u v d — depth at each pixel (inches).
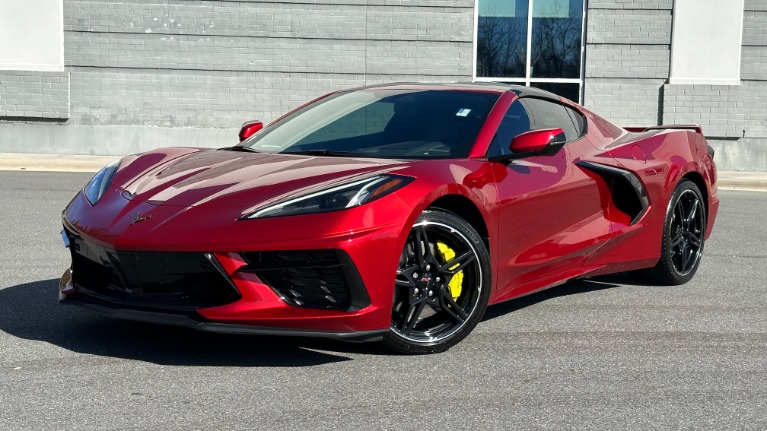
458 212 165.2
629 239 205.2
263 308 141.8
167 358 150.3
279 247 140.4
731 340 171.0
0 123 543.2
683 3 542.0
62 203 341.4
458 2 546.6
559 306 197.8
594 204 195.5
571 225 188.5
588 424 123.4
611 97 550.0
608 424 123.6
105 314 149.5
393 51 548.4
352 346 160.6
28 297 190.9
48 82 539.8
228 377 141.1
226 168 163.9
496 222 166.6
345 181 150.0
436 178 155.9
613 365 152.7
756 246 284.2
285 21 544.7
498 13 551.5
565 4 549.6
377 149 173.3
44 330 165.5
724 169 549.3
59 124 545.3
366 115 185.6
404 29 547.2
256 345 159.3
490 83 200.2
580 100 554.3
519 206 171.9
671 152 220.7
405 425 121.5
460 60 550.3
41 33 538.3
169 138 549.0
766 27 542.3
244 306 141.3
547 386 140.3
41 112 541.6
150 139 548.4
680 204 222.4
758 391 139.9
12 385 134.8
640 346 165.5
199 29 543.2
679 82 545.0
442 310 158.9
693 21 542.6
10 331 164.4
